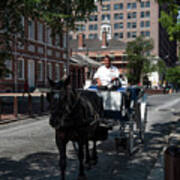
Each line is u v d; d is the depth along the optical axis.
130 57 43.75
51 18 14.77
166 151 4.23
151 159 7.11
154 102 28.31
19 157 7.16
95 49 77.56
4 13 15.33
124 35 93.19
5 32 16.39
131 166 6.50
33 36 33.72
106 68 7.59
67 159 6.95
